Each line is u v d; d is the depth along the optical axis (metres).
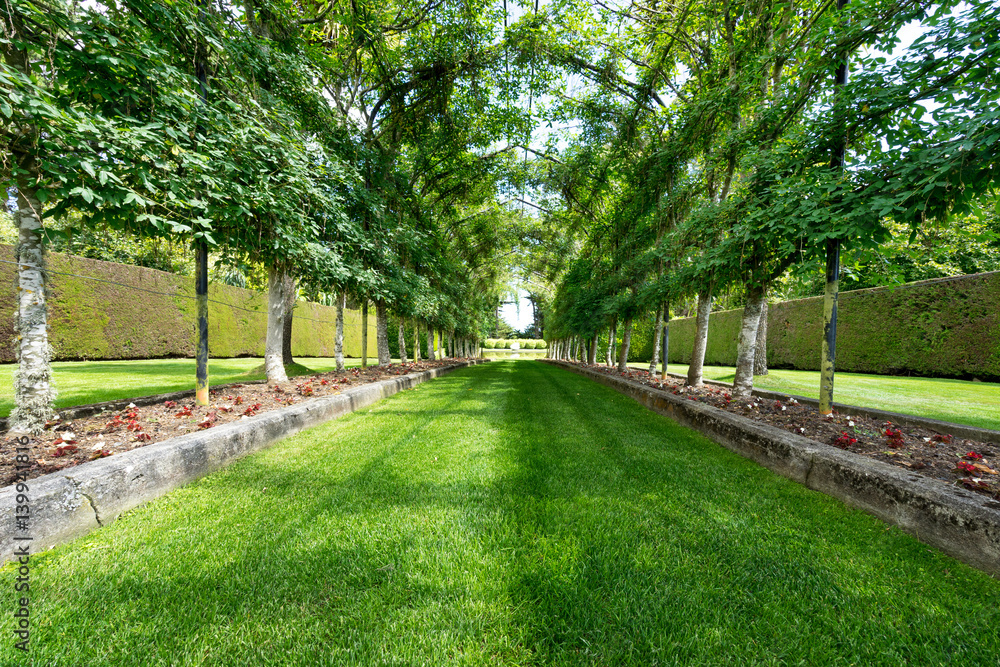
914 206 2.57
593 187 11.76
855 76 3.00
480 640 1.20
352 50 7.66
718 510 2.13
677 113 7.23
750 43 5.62
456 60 8.36
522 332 62.84
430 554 1.65
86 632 1.19
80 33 2.46
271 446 3.29
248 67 4.48
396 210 9.13
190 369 9.16
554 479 2.60
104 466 1.94
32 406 2.60
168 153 2.98
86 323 10.53
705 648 1.17
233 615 1.29
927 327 9.05
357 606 1.33
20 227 2.58
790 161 3.93
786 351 12.99
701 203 6.23
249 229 3.95
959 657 1.14
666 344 7.81
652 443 3.54
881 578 1.52
